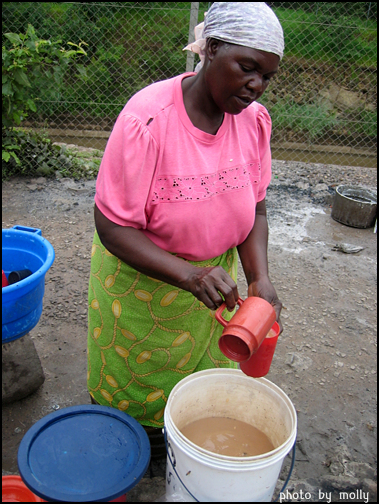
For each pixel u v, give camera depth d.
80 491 1.40
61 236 4.22
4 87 4.93
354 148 9.52
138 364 1.80
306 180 6.10
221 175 1.55
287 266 4.04
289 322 3.30
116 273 1.67
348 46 10.24
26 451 1.51
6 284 2.11
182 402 1.73
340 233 4.77
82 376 2.63
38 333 2.94
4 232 2.29
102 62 9.71
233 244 1.71
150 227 1.57
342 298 3.65
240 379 1.79
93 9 9.59
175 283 1.49
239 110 1.41
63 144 6.18
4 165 5.39
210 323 1.82
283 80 10.10
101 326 1.80
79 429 1.63
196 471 1.42
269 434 1.80
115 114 9.46
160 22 10.12
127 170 1.43
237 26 1.27
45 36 9.26
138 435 1.61
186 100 1.47
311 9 10.59
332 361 2.95
